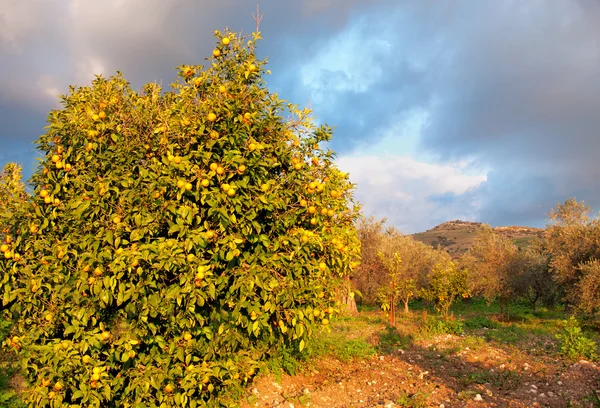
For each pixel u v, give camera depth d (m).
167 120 5.42
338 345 12.31
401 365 11.38
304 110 6.24
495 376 10.09
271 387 8.61
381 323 19.25
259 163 5.41
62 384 5.12
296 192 5.92
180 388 5.62
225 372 5.86
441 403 8.27
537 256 23.92
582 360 10.60
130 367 5.56
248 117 5.53
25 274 5.49
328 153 6.40
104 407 5.59
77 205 5.04
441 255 32.59
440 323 16.86
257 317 5.37
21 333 5.98
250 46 6.04
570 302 19.62
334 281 6.38
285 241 5.53
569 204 21.30
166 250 4.70
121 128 5.56
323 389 8.92
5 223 5.73
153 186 4.95
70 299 5.42
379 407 7.91
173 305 5.05
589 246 18.86
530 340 14.57
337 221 6.73
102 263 4.98
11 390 6.54
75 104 5.82
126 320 5.60
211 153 5.24
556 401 7.98
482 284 23.05
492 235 24.89
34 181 5.70
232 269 5.35
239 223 5.20
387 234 31.45
